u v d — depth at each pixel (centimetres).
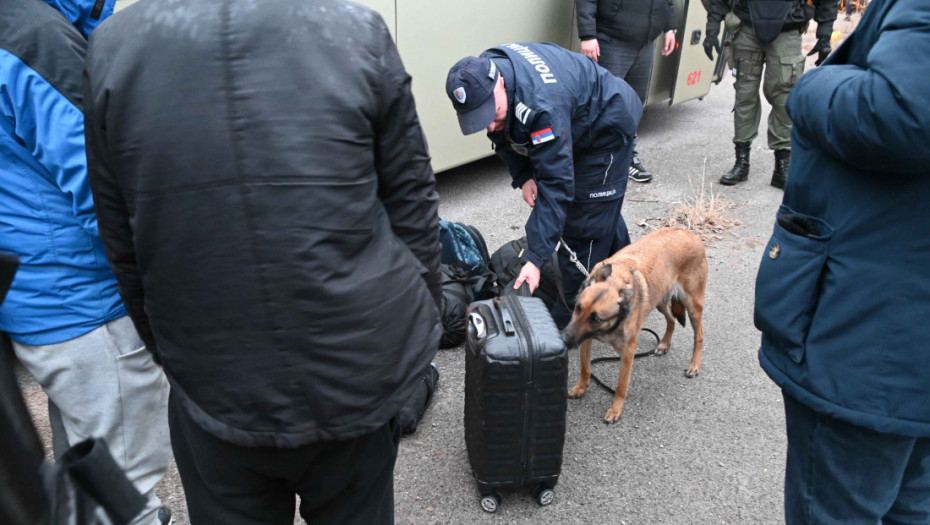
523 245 377
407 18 436
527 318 245
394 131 129
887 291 148
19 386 78
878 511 166
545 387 234
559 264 351
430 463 278
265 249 118
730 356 359
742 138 571
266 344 123
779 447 291
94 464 86
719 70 767
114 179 125
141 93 116
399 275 135
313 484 147
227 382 127
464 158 516
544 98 276
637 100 325
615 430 300
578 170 322
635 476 272
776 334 168
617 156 321
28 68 150
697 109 830
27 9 152
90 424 183
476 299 366
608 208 334
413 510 253
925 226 142
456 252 368
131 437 189
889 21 133
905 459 162
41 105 151
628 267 297
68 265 168
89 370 177
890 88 128
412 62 450
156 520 208
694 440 295
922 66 126
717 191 570
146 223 120
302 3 120
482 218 511
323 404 128
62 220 165
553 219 286
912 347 147
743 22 532
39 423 280
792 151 168
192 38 115
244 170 116
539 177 287
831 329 156
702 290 336
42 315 169
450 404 314
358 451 145
